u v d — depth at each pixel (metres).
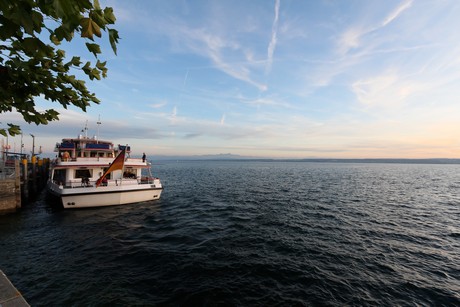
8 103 2.39
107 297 7.78
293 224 16.59
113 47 1.65
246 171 91.19
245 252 11.59
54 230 14.23
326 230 15.34
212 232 14.65
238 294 8.15
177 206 22.23
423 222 17.73
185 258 10.78
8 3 1.28
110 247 11.95
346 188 38.03
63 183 19.09
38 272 9.31
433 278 9.44
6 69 2.07
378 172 92.19
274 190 34.31
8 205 18.00
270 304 7.68
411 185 44.28
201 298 7.87
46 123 2.74
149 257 10.83
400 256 11.45
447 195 31.80
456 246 12.82
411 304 7.87
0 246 11.86
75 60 2.28
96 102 2.71
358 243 13.08
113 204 19.25
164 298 7.84
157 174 69.19
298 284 8.84
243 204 23.69
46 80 2.29
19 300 3.43
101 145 20.83
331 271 9.84
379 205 24.03
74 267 9.78
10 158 34.38
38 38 1.58
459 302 7.97
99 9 1.42
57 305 7.32
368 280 9.22
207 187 37.62
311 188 37.22
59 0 1.22
